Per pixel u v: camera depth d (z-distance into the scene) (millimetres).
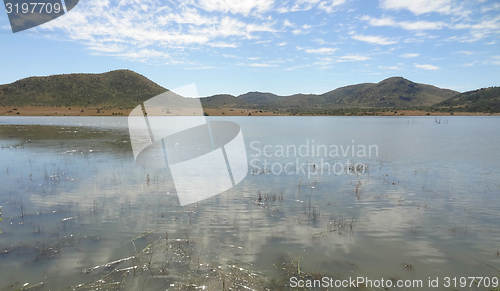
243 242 7129
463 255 6668
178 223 8172
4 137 28172
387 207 9750
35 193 10547
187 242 7035
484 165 17016
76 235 7258
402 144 26391
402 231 7875
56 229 7574
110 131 36781
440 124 56875
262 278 5625
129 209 9125
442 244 7176
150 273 5703
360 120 74500
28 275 5535
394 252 6750
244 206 9672
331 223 8359
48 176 13055
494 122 63781
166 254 6457
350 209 9531
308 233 7688
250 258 6379
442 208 9703
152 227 7863
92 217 8422
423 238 7469
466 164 17328
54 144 23719
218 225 8094
